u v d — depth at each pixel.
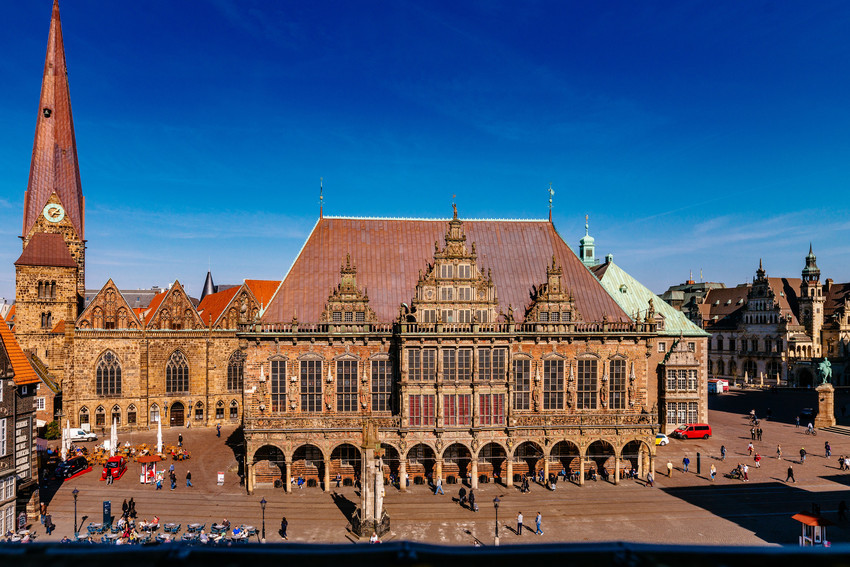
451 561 6.48
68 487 58.78
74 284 92.06
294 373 60.12
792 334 143.62
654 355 87.31
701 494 57.00
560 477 62.31
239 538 43.41
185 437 83.38
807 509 52.62
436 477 58.56
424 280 62.19
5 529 45.84
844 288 149.50
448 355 59.94
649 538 45.72
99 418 87.12
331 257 66.50
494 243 70.12
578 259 70.69
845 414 101.88
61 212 98.19
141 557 6.26
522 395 61.56
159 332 89.44
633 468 64.62
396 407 60.81
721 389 131.62
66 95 100.19
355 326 61.06
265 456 60.97
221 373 92.75
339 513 51.81
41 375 85.12
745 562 5.99
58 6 100.12
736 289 168.25
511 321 60.84
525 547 6.59
